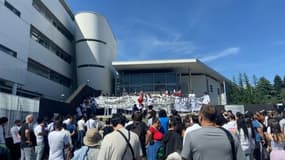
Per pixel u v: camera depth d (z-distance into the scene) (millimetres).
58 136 6703
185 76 46656
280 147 5254
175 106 26562
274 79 98562
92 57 40906
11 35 26062
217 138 2834
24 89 29375
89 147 4355
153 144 6285
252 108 29328
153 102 26438
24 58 28469
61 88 39406
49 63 35781
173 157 4109
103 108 27750
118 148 3904
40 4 33969
